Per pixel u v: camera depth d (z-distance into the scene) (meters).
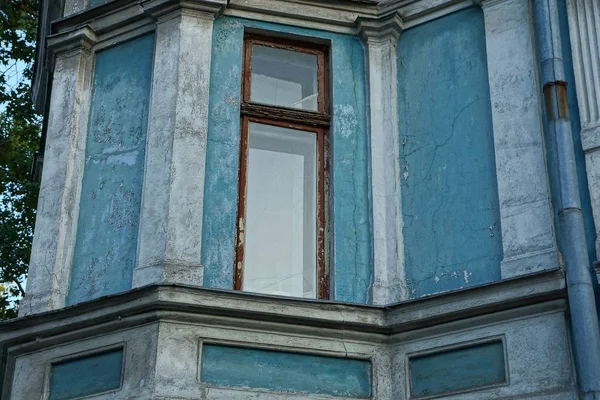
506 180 9.06
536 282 8.34
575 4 9.46
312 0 10.34
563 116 8.88
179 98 9.57
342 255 9.34
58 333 8.96
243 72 10.06
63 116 10.23
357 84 10.17
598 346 7.91
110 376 8.59
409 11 10.36
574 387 7.93
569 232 8.39
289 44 10.34
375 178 9.67
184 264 8.86
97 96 10.32
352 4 10.41
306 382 8.57
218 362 8.47
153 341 8.38
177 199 9.13
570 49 9.30
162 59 9.89
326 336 8.76
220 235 9.15
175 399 8.16
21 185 16.89
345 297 9.16
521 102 9.29
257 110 9.84
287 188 9.76
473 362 8.50
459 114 9.70
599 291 8.24
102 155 9.96
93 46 10.59
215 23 10.12
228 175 9.41
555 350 8.13
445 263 9.15
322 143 9.93
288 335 8.67
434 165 9.61
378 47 10.30
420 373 8.70
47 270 9.51
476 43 9.90
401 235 9.46
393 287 9.16
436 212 9.41
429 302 8.71
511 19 9.70
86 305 8.73
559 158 8.73
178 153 9.33
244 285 9.22
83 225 9.72
